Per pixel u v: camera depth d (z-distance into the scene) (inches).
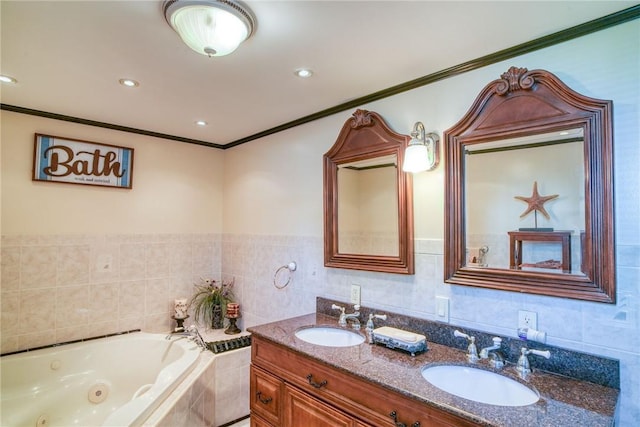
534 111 61.4
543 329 59.8
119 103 95.1
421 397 49.2
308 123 105.5
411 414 51.2
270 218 118.7
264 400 77.0
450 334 70.2
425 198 76.7
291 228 110.1
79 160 109.9
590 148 55.4
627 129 52.9
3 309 97.0
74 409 96.8
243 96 89.5
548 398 49.1
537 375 56.8
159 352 106.4
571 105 57.6
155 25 57.9
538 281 59.9
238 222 134.1
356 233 89.5
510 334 63.4
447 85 73.9
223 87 83.9
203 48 56.4
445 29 58.9
